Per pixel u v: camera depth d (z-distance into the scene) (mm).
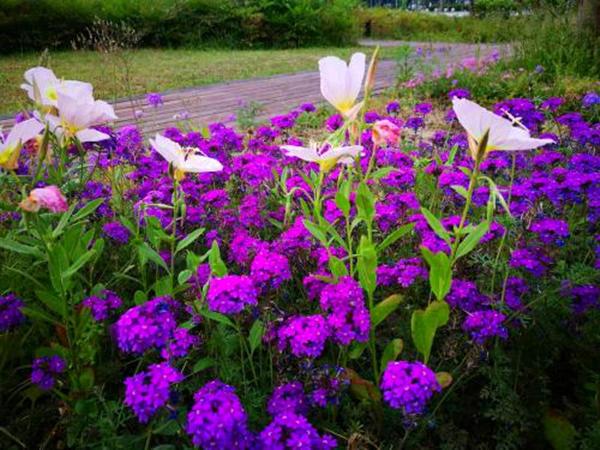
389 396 1323
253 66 12500
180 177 1850
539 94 6875
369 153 3328
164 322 1384
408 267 1925
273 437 1283
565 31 9133
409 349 1948
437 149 4004
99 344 1835
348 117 1854
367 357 1955
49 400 1816
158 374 1284
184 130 5441
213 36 17141
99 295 1753
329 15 18656
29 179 2156
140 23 15492
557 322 2031
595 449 1560
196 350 1776
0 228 2186
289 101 7793
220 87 9250
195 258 1786
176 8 15992
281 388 1525
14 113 6516
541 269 1950
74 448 1638
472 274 2289
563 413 1771
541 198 2701
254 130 4992
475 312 1687
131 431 1714
